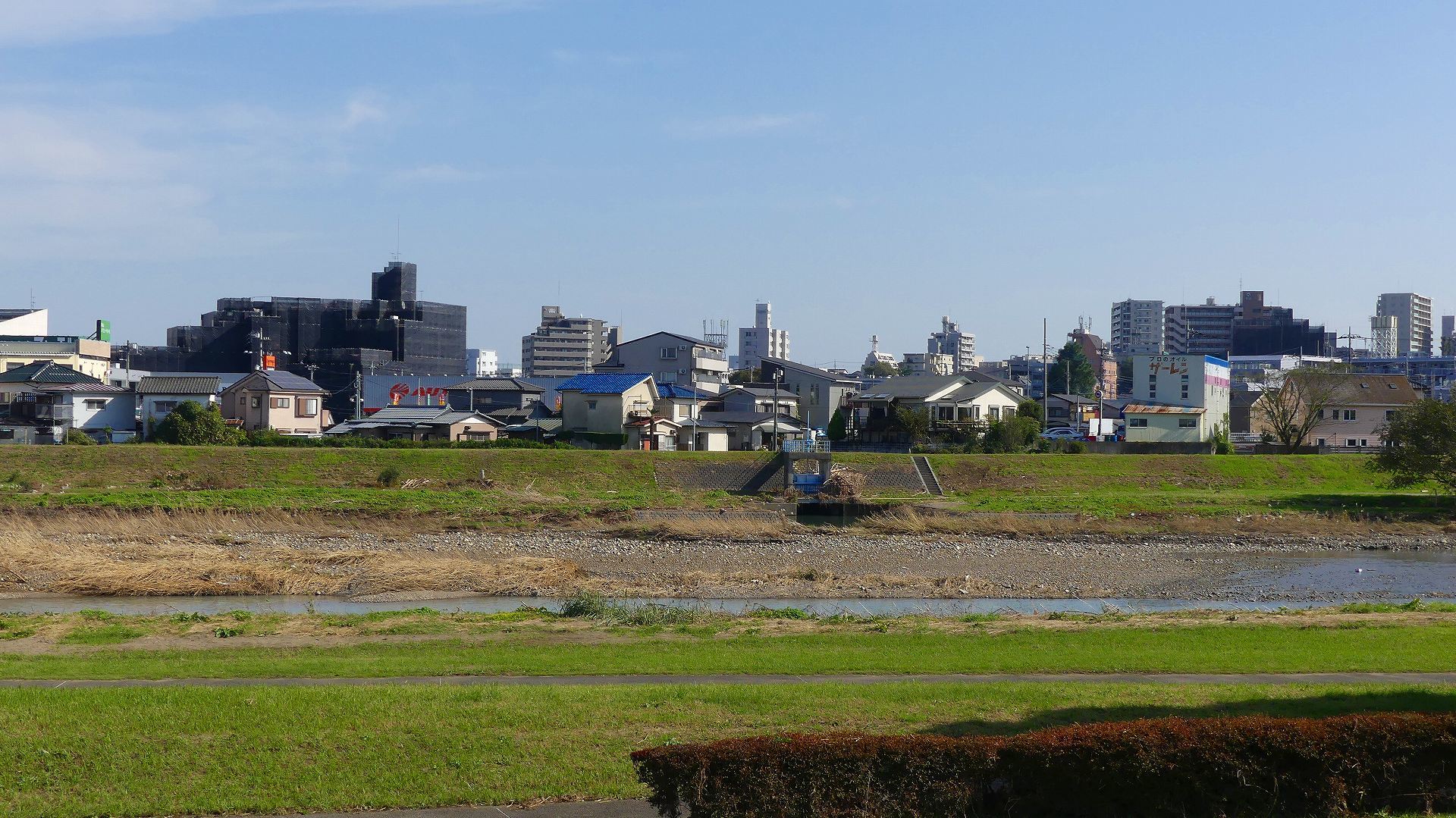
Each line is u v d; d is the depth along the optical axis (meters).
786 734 12.84
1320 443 92.31
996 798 11.88
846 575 40.19
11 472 58.84
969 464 68.81
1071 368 143.62
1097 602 36.00
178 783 12.88
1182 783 11.90
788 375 113.69
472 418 84.25
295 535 47.25
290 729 14.40
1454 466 58.81
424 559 39.47
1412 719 12.46
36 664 19.05
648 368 116.00
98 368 113.50
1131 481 68.31
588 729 14.66
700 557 44.31
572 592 35.56
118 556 39.06
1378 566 45.12
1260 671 19.30
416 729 14.48
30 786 12.75
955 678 18.56
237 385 86.50
